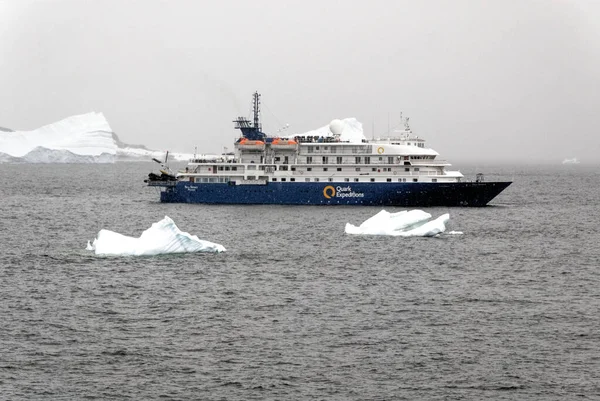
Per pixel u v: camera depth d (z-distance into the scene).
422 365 161.88
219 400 145.75
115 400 145.38
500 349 170.75
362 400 146.38
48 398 145.62
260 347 171.00
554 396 148.62
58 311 197.00
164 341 174.25
